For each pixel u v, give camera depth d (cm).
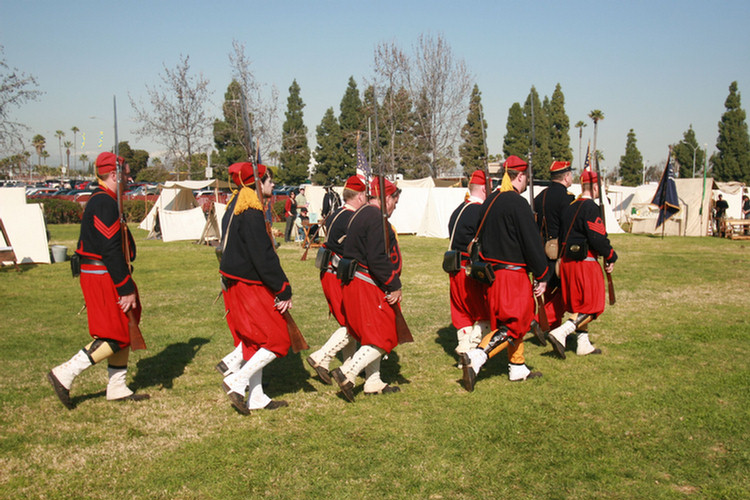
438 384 498
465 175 2677
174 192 2138
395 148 3081
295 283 1038
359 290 445
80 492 322
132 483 331
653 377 504
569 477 335
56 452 369
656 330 670
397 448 372
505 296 471
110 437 392
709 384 484
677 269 1205
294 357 586
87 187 4944
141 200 3164
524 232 461
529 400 454
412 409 440
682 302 841
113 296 432
